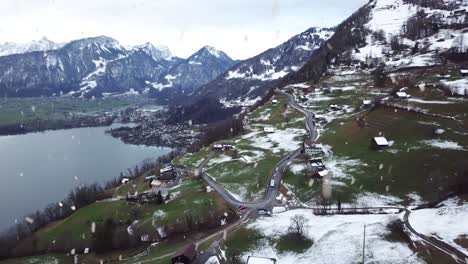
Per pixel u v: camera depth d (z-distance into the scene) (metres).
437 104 174.50
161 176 179.00
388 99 199.00
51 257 126.38
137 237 125.44
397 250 86.56
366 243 91.19
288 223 110.44
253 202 136.88
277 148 188.25
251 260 89.12
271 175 155.88
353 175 140.00
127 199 158.38
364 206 120.56
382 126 171.50
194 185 162.38
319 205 125.50
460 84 190.50
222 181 161.00
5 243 141.75
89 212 155.62
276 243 101.19
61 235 139.38
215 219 125.56
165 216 135.50
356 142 166.50
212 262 94.50
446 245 84.75
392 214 109.94
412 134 155.75
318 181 140.75
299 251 96.19
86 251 125.44
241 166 173.50
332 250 91.69
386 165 140.50
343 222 107.19
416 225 96.88
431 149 140.62
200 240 111.44
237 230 112.81
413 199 119.94
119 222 139.62
